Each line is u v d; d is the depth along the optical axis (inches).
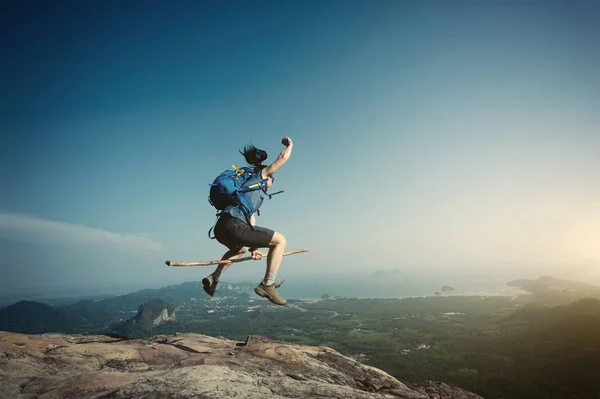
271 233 168.1
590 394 4104.3
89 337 230.4
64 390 114.1
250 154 183.5
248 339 218.5
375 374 180.7
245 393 93.4
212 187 169.9
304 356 181.5
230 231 161.8
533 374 4889.3
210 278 175.0
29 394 113.6
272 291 169.9
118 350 185.9
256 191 169.8
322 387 109.7
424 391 218.1
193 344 209.9
